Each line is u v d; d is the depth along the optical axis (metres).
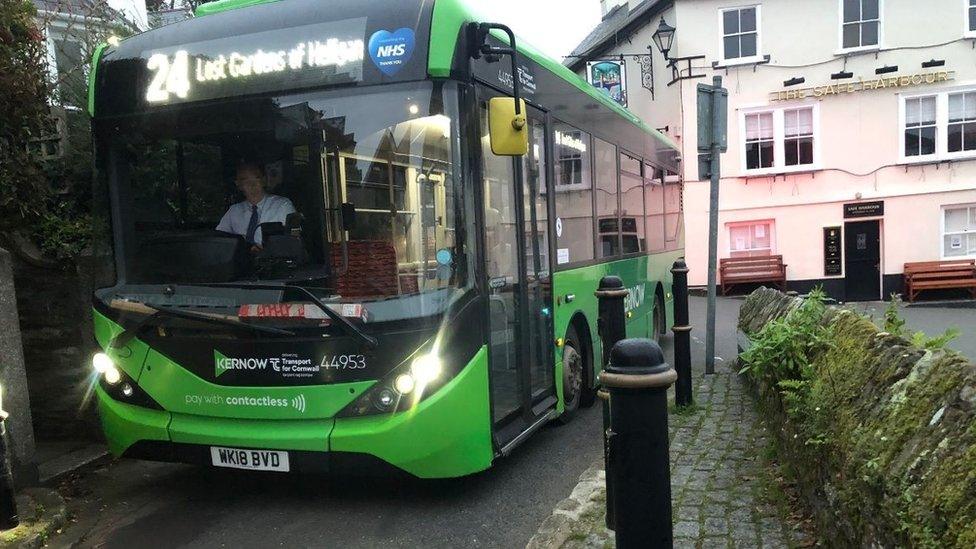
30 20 6.18
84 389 6.02
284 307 4.24
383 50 4.38
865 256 20.34
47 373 6.07
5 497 4.21
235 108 4.58
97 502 4.89
